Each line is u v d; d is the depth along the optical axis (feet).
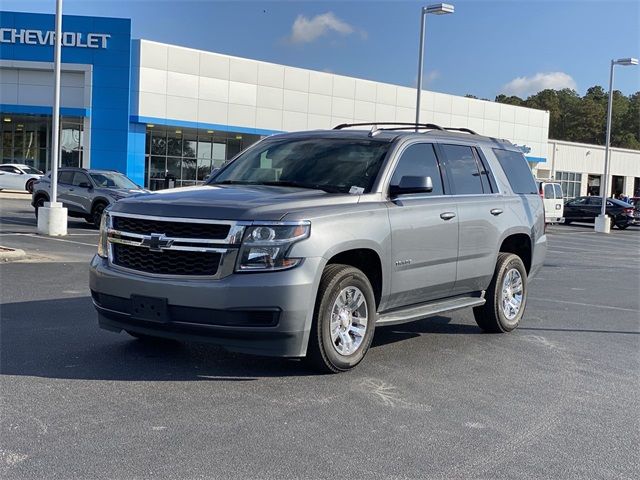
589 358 23.03
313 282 17.71
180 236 17.66
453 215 22.90
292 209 18.06
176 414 15.71
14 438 14.01
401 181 20.53
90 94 118.73
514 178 27.84
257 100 134.21
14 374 18.34
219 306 16.97
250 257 17.20
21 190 116.57
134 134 121.29
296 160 22.33
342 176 21.15
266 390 17.71
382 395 17.78
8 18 116.06
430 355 22.45
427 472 13.14
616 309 33.96
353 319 19.63
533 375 20.54
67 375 18.40
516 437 15.24
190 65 125.39
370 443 14.46
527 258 28.32
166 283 17.43
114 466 12.82
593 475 13.33
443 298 23.67
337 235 18.42
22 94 118.11
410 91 157.28
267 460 13.35
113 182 68.64
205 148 139.23
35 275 35.88
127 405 16.20
